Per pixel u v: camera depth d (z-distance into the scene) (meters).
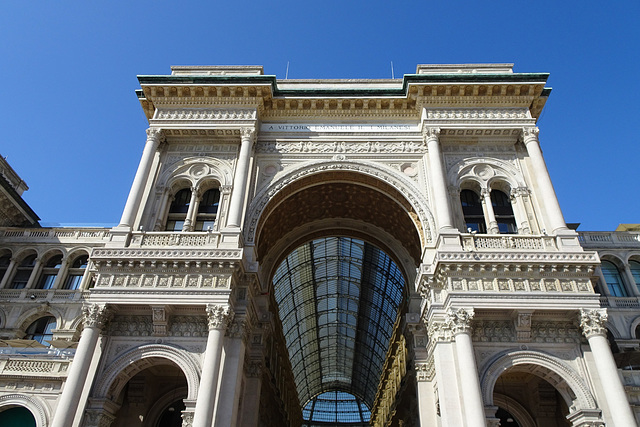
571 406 23.05
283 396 51.59
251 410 27.89
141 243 26.66
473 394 21.17
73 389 21.92
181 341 24.47
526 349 23.73
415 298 32.59
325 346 76.75
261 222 29.47
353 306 61.66
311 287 57.06
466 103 31.84
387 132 32.12
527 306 23.45
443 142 31.44
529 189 29.31
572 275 24.44
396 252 35.22
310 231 36.47
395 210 31.97
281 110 33.06
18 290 38.34
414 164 30.91
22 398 24.75
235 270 25.11
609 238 39.75
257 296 31.84
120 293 24.39
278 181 29.98
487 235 26.47
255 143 31.72
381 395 62.44
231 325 25.09
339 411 91.12
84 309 23.95
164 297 24.25
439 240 26.33
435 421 26.77
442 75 31.69
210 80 32.34
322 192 32.91
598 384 22.59
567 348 23.84
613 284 38.31
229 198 29.48
